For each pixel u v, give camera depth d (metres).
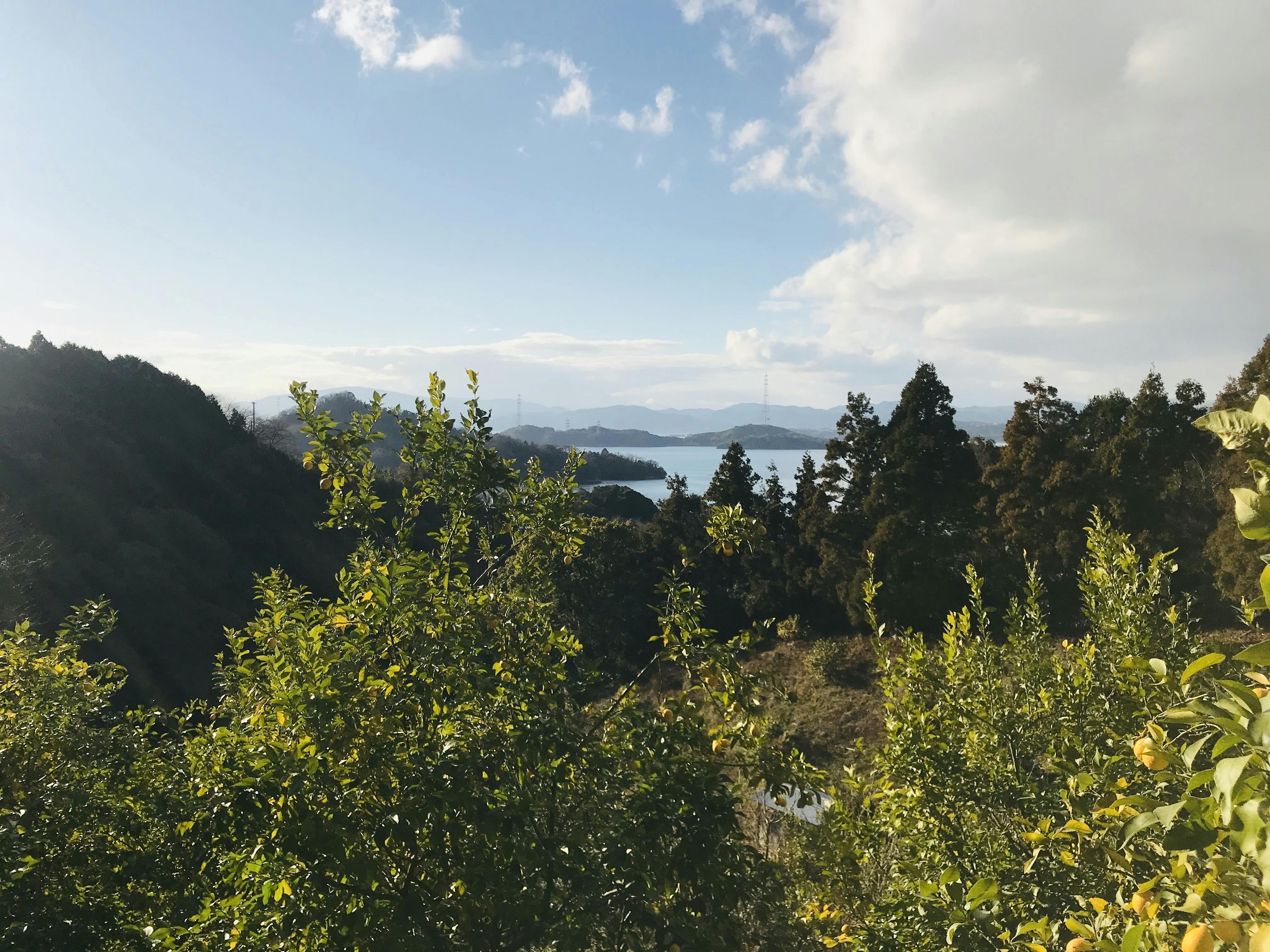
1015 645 6.18
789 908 6.06
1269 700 1.47
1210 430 1.61
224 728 4.64
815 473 33.06
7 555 25.52
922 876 4.84
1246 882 1.78
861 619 27.31
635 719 4.77
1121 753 4.55
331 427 5.15
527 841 4.04
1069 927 2.60
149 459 48.94
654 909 4.32
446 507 5.57
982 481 27.84
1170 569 5.48
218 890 4.73
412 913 3.71
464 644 4.53
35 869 5.08
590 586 30.00
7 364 50.38
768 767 4.76
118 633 32.16
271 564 47.19
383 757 3.98
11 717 5.69
